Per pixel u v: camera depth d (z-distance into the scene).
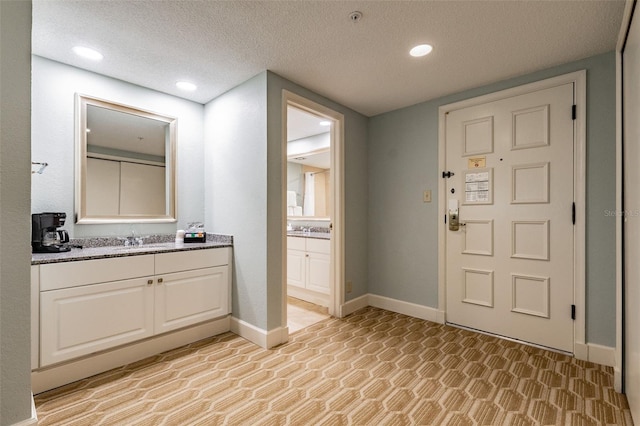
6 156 1.15
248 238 2.51
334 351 2.29
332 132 3.06
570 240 2.20
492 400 1.69
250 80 2.48
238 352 2.27
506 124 2.48
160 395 1.74
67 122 2.23
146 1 1.57
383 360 2.15
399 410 1.61
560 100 2.24
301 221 4.30
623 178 1.76
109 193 2.44
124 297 2.05
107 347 1.97
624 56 1.73
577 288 2.16
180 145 2.86
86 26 1.78
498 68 2.29
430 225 2.93
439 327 2.76
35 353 1.71
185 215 2.89
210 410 1.61
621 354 1.75
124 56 2.13
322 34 1.88
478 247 2.64
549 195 2.29
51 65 2.16
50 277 1.75
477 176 2.64
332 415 1.58
